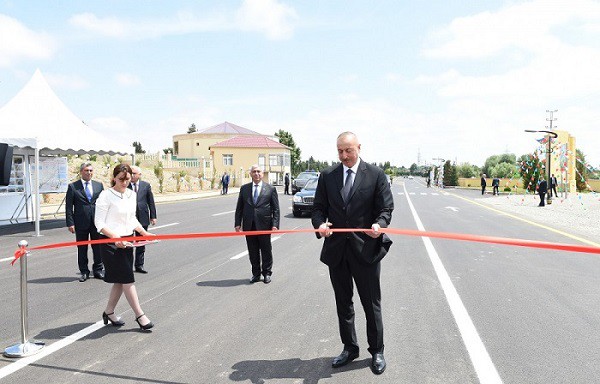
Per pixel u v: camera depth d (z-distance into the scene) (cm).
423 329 479
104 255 470
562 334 462
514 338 450
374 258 375
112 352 421
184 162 4753
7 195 1441
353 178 382
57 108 1507
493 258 888
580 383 352
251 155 6328
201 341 447
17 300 603
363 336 462
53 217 1789
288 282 697
